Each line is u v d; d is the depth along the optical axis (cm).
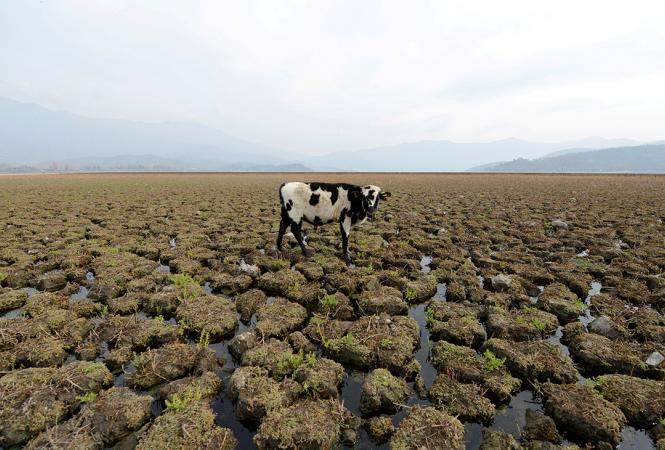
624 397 439
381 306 677
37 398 417
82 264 925
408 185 3728
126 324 586
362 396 438
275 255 1027
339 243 1148
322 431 383
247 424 415
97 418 393
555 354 518
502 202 2217
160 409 432
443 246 1131
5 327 567
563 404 423
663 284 777
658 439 391
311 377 462
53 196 2506
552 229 1422
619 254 1020
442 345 544
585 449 382
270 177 5728
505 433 383
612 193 2720
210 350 518
